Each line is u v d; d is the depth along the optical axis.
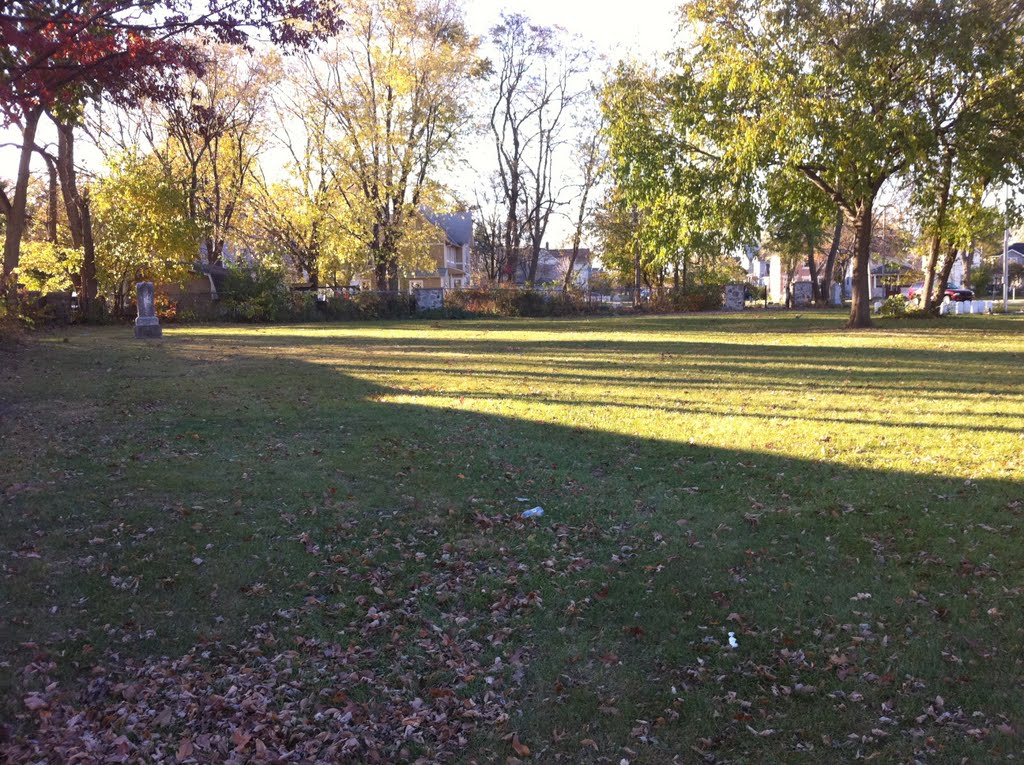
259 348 20.02
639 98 24.61
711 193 23.78
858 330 24.58
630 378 14.39
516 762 3.56
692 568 5.64
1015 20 20.23
